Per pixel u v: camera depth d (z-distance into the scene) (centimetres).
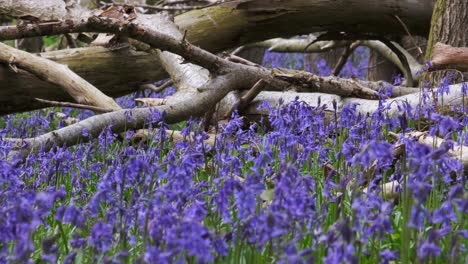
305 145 725
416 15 1270
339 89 1044
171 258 393
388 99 999
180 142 743
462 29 1117
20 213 416
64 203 685
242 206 426
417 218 409
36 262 533
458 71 959
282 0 1222
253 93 1048
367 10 1248
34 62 1098
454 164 538
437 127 578
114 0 1650
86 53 1212
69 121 1186
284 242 426
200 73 1120
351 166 642
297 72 1062
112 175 538
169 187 484
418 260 438
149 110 947
